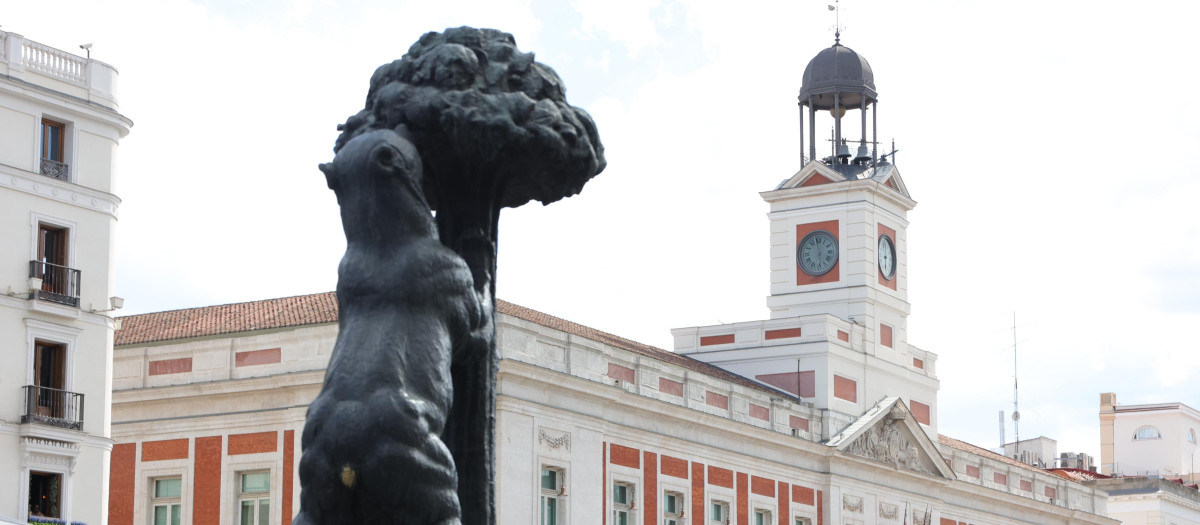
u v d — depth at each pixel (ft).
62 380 135.23
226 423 152.87
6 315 130.82
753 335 207.31
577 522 156.66
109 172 141.49
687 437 174.91
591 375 161.17
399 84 19.61
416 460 17.17
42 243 135.74
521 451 150.00
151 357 157.58
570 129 20.06
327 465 17.17
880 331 216.74
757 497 184.96
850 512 199.41
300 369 149.69
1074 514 254.27
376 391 17.34
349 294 18.15
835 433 200.03
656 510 169.27
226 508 151.23
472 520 19.65
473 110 19.36
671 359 190.60
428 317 18.06
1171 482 309.01
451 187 20.27
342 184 18.61
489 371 19.92
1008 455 330.75
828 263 217.15
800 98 224.74
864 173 221.66
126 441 157.89
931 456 216.95
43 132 136.87
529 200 21.16
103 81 141.49
